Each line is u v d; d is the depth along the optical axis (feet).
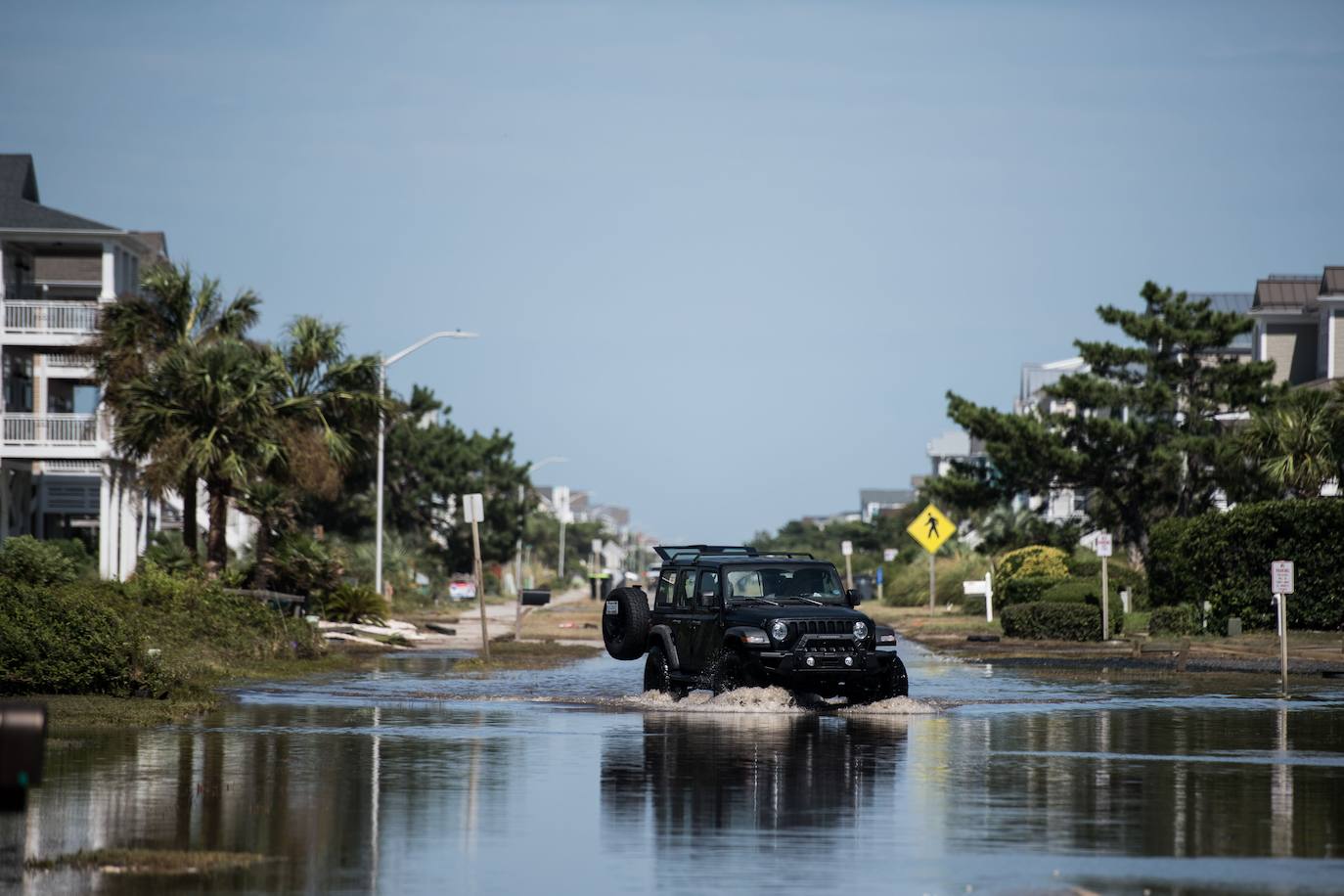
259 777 98.84
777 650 149.18
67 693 143.95
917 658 248.73
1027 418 412.16
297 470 294.25
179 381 280.72
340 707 148.87
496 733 126.52
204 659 198.29
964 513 520.01
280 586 302.86
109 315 299.38
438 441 608.19
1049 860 73.56
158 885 66.69
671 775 102.12
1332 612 282.36
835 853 75.31
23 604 143.74
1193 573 303.48
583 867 71.92
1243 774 103.60
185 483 286.46
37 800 88.38
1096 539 289.33
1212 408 412.77
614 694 169.99
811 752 114.83
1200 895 65.87
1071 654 253.85
